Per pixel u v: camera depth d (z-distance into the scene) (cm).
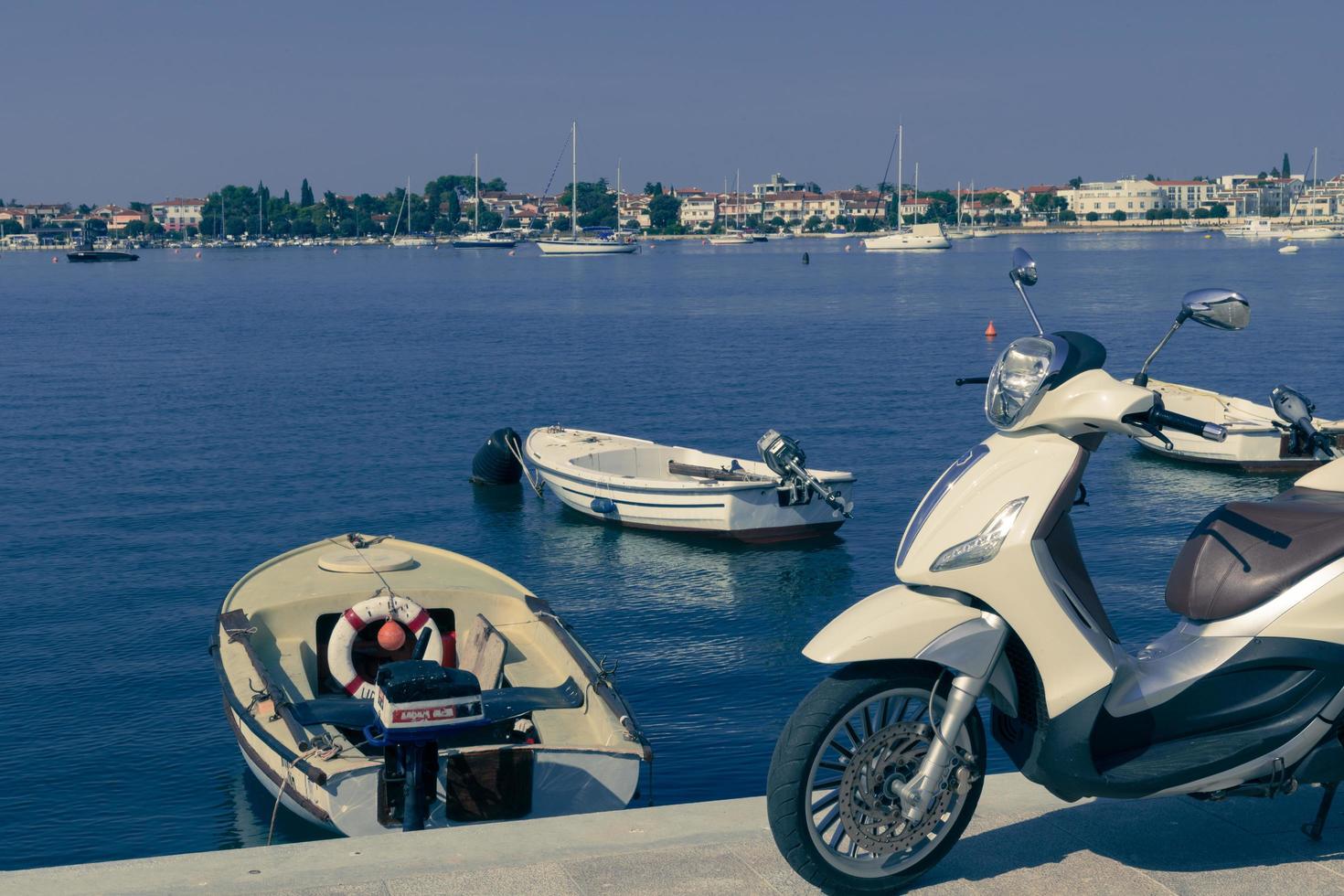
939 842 476
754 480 2312
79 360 5478
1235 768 459
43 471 2886
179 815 1132
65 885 460
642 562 2106
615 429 3425
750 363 5028
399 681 699
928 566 455
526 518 2433
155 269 19550
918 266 15988
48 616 1755
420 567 1393
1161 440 442
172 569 2020
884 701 476
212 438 3341
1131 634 1628
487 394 4181
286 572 1368
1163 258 16650
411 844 502
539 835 513
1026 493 451
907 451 3022
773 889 466
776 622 1777
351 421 3638
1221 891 468
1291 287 9406
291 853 491
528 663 1170
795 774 453
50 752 1268
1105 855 497
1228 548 486
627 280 13188
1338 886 471
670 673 1549
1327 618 466
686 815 537
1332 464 525
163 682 1479
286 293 11575
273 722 999
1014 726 483
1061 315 7312
